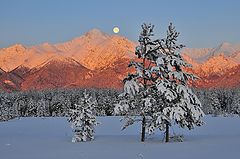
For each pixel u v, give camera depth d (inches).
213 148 1055.0
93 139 1434.5
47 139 1537.9
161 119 1225.4
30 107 4987.7
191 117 1258.6
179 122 1259.8
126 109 1270.9
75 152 1028.5
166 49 1274.6
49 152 1050.7
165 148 1077.1
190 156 891.4
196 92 5078.7
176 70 1278.3
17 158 920.3
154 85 1278.3
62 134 1898.4
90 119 1434.5
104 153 983.6
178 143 1219.9
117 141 1341.0
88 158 885.8
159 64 1241.4
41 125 2832.2
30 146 1243.2
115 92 5059.1
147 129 1269.7
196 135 1588.3
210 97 5108.3
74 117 1433.3
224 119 3415.4
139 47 1306.6
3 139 1550.2
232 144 1163.3
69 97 5182.1
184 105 1232.8
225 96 5359.3
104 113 4510.3
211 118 3641.7
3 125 2881.4
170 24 1279.5
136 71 1279.5
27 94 5605.3
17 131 2182.6
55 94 5610.2
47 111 5024.6
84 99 1465.3
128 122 1304.1
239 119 3400.6
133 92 1259.8
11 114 4101.9
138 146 1146.7
